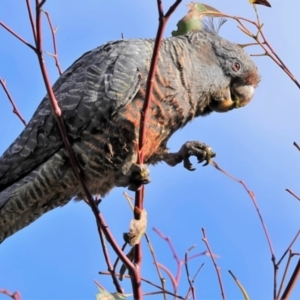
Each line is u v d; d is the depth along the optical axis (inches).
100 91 398.9
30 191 406.0
